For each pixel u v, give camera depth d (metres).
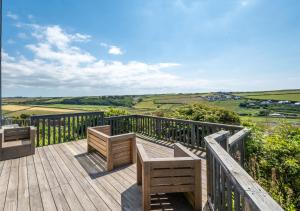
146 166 2.18
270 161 3.97
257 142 4.21
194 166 2.24
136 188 2.81
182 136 5.94
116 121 7.21
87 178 3.17
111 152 3.56
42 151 4.74
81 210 2.24
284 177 3.81
